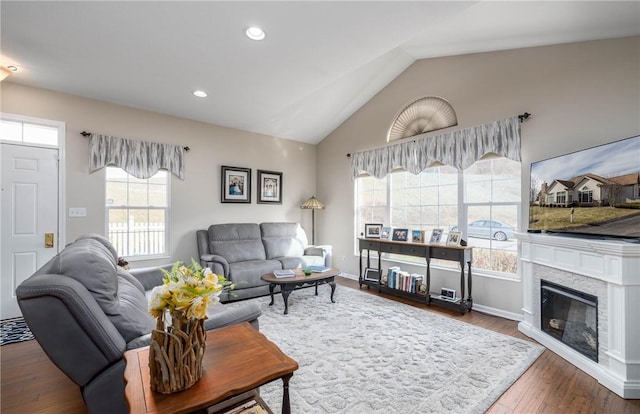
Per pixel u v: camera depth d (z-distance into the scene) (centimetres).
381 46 271
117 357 133
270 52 280
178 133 434
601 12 224
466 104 362
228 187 482
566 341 240
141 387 104
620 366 192
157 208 417
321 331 286
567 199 245
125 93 357
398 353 242
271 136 540
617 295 196
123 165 380
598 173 220
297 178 575
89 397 129
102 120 371
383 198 477
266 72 319
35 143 329
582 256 223
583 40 271
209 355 127
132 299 177
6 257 314
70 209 348
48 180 336
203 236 434
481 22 277
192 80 334
